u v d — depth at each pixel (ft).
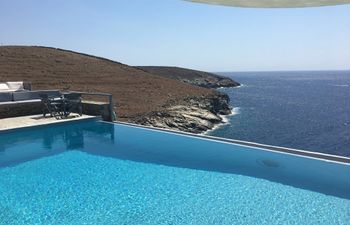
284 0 25.26
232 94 247.91
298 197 17.95
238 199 17.81
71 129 34.22
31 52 155.74
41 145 28.30
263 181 20.22
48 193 18.66
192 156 25.27
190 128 90.68
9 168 22.71
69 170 22.39
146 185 19.85
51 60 149.38
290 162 23.38
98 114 38.60
